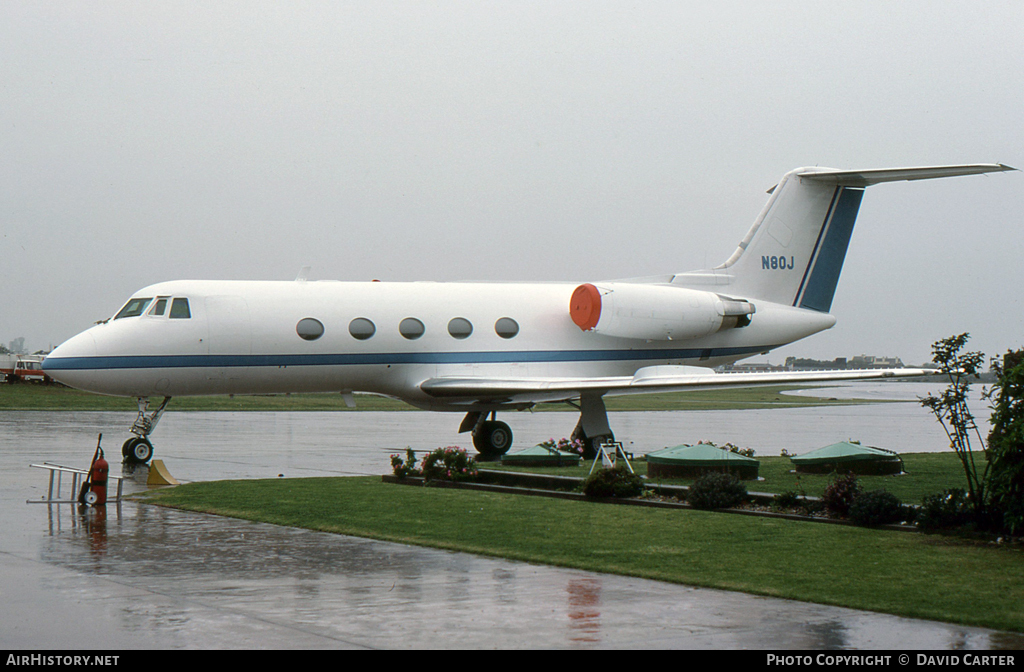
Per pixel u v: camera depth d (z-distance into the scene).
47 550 45.25
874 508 53.19
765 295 115.12
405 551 45.75
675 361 111.69
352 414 190.62
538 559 43.41
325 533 50.88
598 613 34.09
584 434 103.50
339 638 30.75
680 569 41.53
